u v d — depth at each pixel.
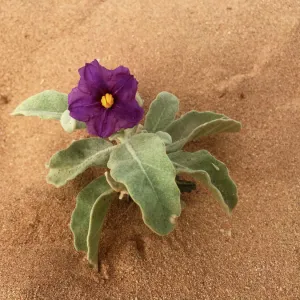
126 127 0.23
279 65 0.33
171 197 0.22
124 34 0.35
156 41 0.35
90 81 0.22
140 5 0.37
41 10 0.37
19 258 0.27
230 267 0.27
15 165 0.31
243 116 0.31
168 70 0.33
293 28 0.35
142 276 0.26
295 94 0.32
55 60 0.35
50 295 0.26
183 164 0.26
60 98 0.27
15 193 0.30
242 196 0.29
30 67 0.34
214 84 0.33
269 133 0.31
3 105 0.33
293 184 0.29
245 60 0.34
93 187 0.27
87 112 0.22
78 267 0.27
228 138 0.31
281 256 0.27
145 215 0.22
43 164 0.30
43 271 0.27
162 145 0.23
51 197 0.29
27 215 0.29
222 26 0.35
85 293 0.26
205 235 0.28
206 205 0.28
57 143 0.31
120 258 0.27
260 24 0.35
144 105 0.32
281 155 0.30
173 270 0.27
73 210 0.28
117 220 0.28
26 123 0.32
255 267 0.27
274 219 0.28
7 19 0.36
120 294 0.26
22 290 0.26
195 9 0.36
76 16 0.37
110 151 0.27
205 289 0.26
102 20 0.36
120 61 0.34
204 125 0.26
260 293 0.26
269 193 0.29
